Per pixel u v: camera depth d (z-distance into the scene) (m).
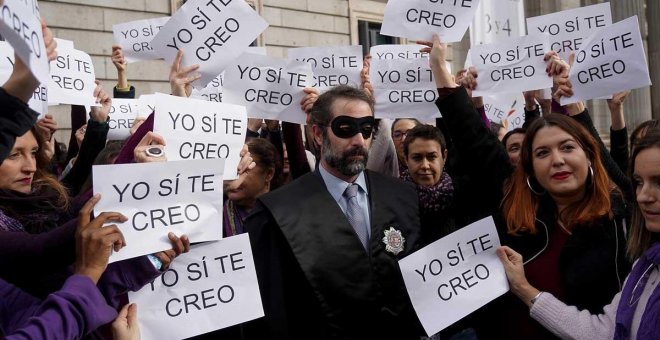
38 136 2.47
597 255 2.55
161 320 2.29
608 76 3.81
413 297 2.64
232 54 3.37
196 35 3.34
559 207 2.72
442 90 3.12
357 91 2.81
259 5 11.57
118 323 2.09
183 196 2.27
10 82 1.74
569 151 2.61
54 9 9.19
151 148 2.34
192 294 2.34
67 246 2.03
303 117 3.65
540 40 3.99
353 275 2.65
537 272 2.66
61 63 3.74
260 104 3.63
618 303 2.31
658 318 1.96
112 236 2.02
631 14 17.83
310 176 2.88
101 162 3.06
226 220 3.21
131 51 5.39
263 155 3.45
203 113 2.54
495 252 2.71
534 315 2.52
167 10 10.32
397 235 2.79
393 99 4.12
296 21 12.16
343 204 2.82
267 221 2.73
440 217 3.51
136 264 2.23
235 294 2.39
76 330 1.79
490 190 3.04
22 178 2.30
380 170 4.12
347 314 2.62
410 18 3.68
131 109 5.02
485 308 2.88
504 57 4.05
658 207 2.12
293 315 2.66
